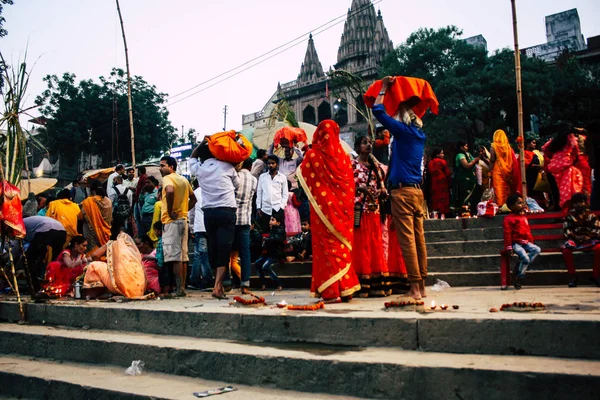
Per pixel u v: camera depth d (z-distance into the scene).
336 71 12.04
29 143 6.39
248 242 6.03
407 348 3.30
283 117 14.10
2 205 5.75
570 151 6.74
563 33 40.41
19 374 4.14
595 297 4.18
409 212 4.40
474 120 27.58
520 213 5.41
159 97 34.94
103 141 32.41
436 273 6.11
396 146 4.54
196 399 3.14
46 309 5.46
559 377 2.54
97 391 3.55
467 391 2.74
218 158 5.64
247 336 3.91
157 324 4.46
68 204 8.72
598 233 5.37
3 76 5.91
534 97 25.73
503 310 3.41
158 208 7.25
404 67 30.53
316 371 3.16
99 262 6.30
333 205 4.58
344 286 4.54
